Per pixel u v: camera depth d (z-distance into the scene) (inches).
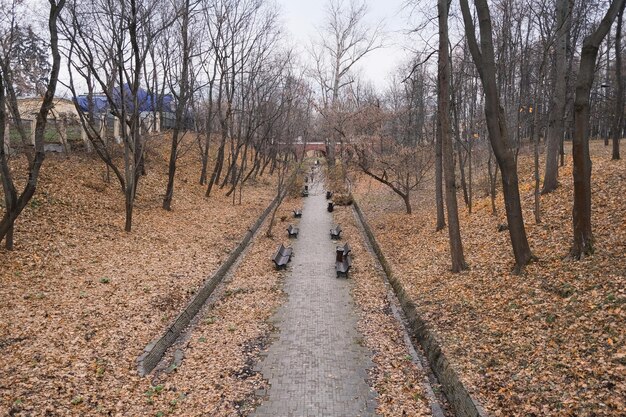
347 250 657.6
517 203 416.2
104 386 287.3
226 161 1529.3
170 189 821.2
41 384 273.7
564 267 387.2
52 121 828.0
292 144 1382.9
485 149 1038.4
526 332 321.4
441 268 526.0
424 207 923.4
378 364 349.7
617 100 754.8
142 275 492.7
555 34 498.0
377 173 1269.7
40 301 384.5
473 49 405.7
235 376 328.5
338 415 281.9
